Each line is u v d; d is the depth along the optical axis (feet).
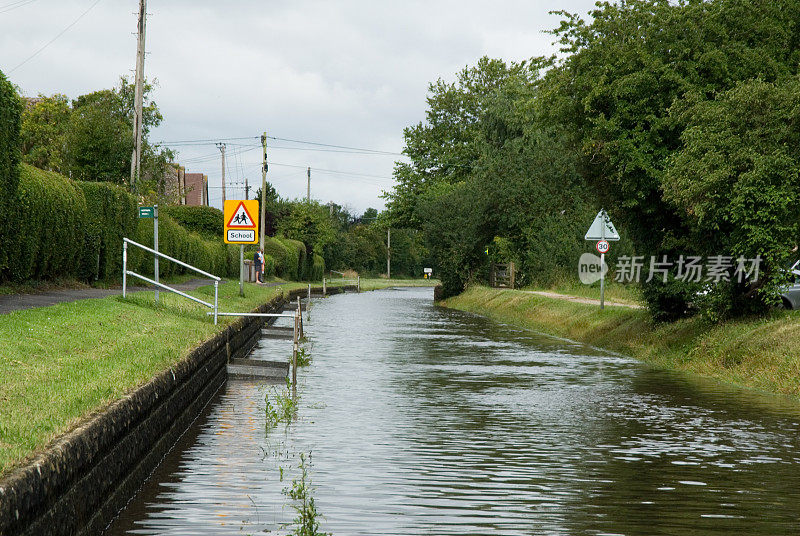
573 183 168.96
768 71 72.38
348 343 85.92
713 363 63.52
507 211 172.65
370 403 48.21
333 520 25.49
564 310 112.06
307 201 330.34
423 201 198.80
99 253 95.35
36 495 19.29
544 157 170.91
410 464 33.17
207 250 168.14
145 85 183.11
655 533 24.61
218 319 67.41
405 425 41.52
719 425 42.37
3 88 65.92
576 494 28.96
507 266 172.24
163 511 26.32
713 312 70.38
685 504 27.81
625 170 73.41
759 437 39.29
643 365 68.59
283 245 258.78
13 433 22.90
